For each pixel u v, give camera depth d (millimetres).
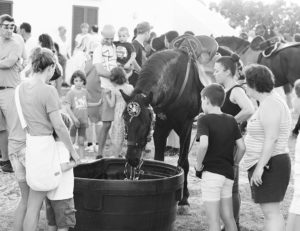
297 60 9016
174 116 4828
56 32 16266
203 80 4895
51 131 3391
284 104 3523
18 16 15828
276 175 3471
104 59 6965
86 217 3740
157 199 3766
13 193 5398
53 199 3461
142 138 3996
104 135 6828
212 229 3582
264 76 3490
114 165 4582
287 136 3547
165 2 15523
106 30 6945
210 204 3580
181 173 4055
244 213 5012
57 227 3656
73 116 6590
